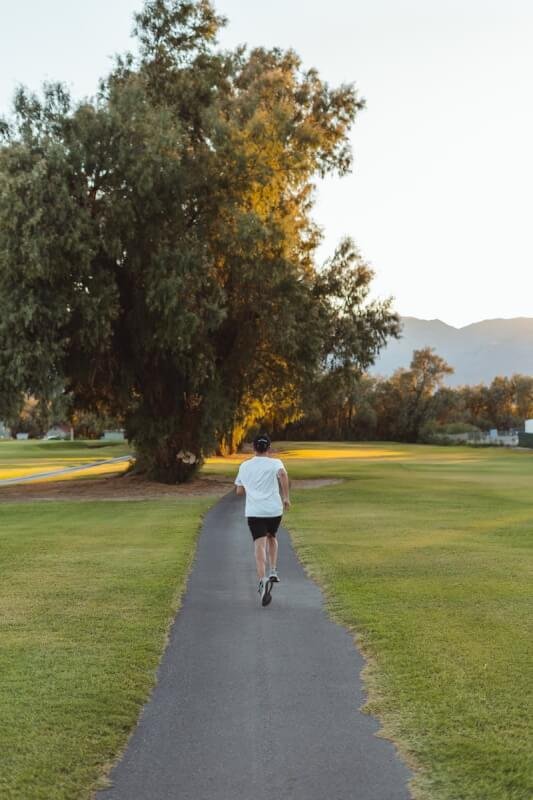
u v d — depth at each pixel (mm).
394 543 14383
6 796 4414
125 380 30062
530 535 15570
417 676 6453
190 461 31141
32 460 64062
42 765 4809
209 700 6012
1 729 5348
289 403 35875
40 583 10617
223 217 28266
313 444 102312
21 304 25219
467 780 4574
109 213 26203
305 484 31641
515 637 7656
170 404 31047
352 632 7996
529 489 27938
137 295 27641
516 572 11336
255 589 10320
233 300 29781
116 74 32062
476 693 6016
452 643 7445
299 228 35469
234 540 15273
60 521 19219
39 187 24734
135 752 5062
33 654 7133
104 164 26281
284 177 30766
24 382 25875
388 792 4473
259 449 9742
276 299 29375
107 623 8320
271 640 7719
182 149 27594
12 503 25219
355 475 37375
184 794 4496
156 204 26516
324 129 36125
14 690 6133
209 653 7281
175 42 31953
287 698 6031
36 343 25453
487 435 121750
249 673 6668
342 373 35000
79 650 7277
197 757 4977
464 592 9883
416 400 119688
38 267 24391
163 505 23516
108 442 101750
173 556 13031
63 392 28719
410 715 5586
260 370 32125
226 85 32625
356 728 5406
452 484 30750
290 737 5273
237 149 27547
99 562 12430
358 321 34625
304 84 36781
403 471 41219
